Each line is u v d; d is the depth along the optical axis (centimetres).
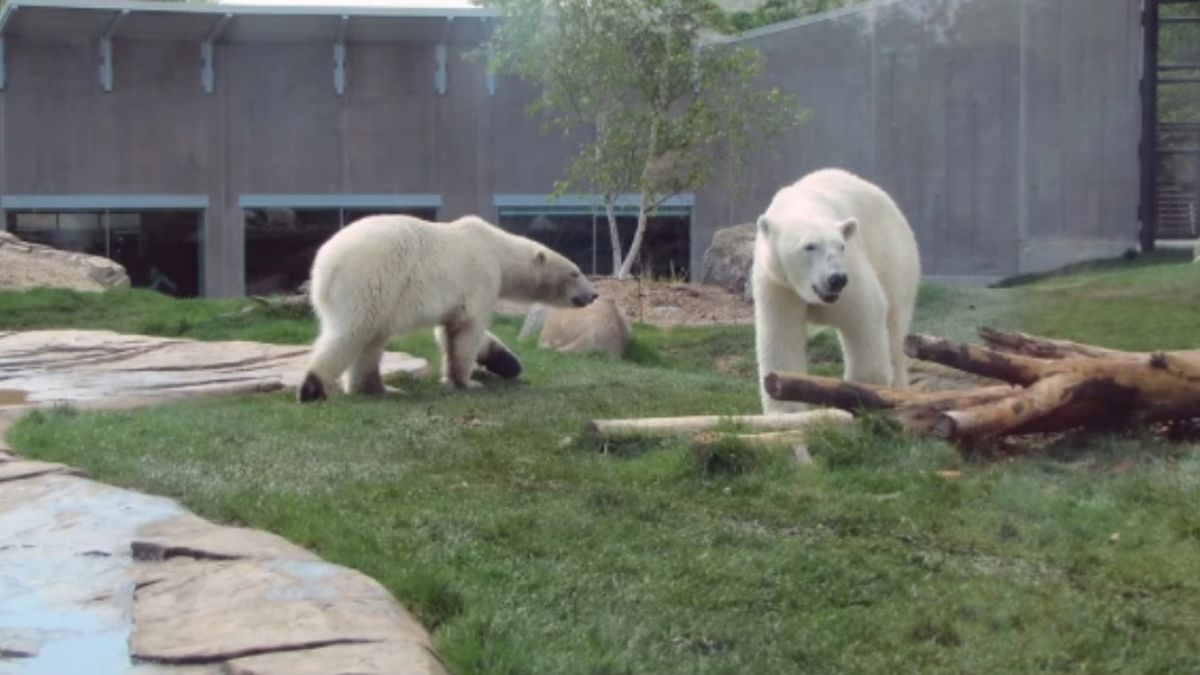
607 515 746
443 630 572
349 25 3014
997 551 678
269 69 3069
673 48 2433
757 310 995
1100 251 2819
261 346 1573
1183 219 2798
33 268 2289
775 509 752
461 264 1273
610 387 1273
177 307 1995
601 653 545
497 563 660
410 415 1077
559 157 3120
